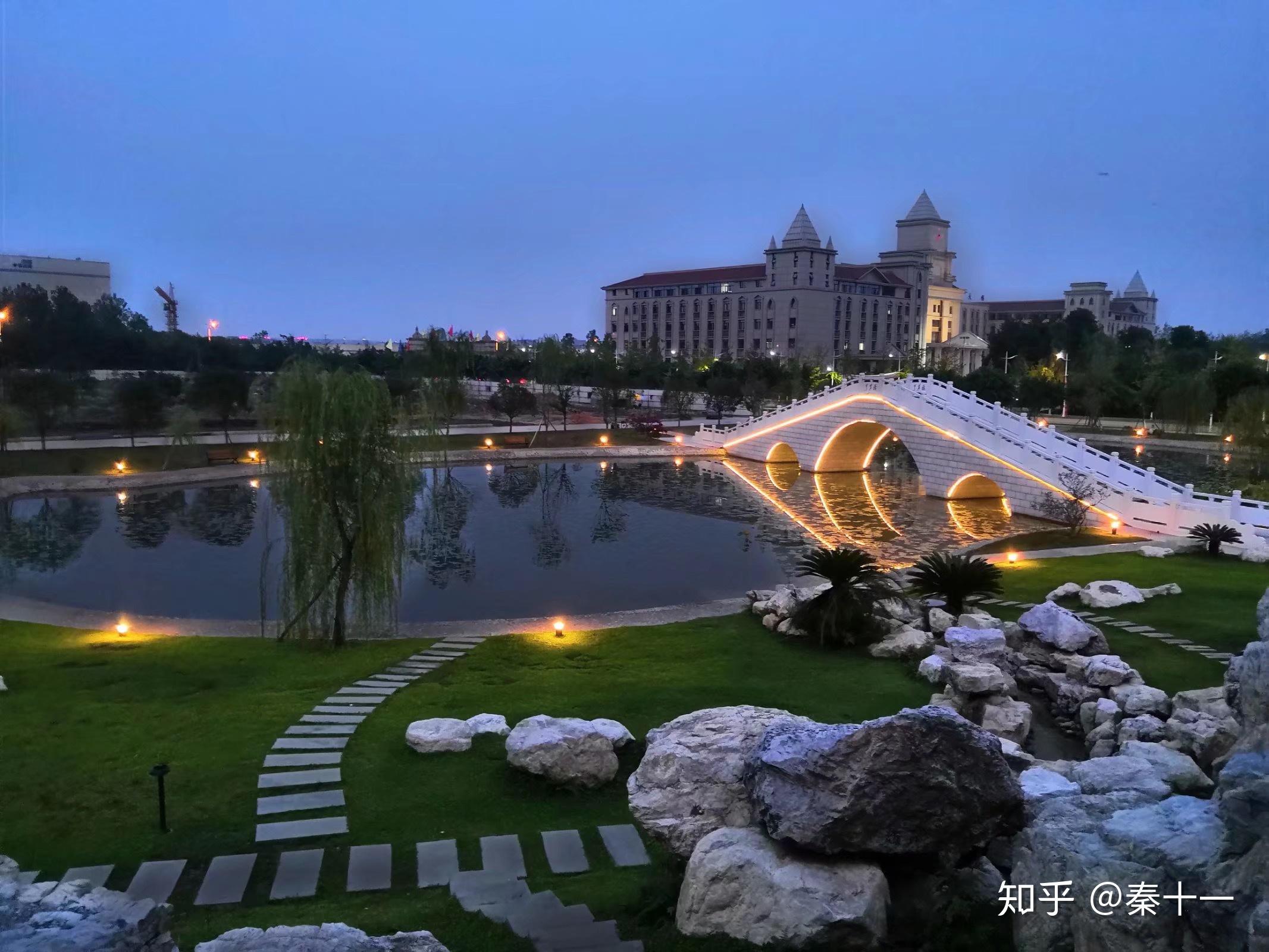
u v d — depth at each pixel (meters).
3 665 24.78
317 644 27.80
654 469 83.25
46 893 9.03
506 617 35.97
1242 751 9.62
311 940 9.10
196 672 24.59
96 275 193.38
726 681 24.39
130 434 82.00
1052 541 45.91
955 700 22.56
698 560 47.00
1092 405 112.50
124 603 37.38
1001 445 60.09
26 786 16.89
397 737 19.73
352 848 14.63
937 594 32.25
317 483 27.17
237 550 48.31
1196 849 8.20
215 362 133.25
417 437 29.38
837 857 10.06
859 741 10.23
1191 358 135.88
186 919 12.35
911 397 67.50
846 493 70.06
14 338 105.19
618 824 15.59
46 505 60.34
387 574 28.22
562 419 114.75
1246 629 28.70
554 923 11.51
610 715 21.55
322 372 28.08
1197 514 46.16
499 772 17.73
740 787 11.94
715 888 10.16
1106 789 11.70
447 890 13.32
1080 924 8.46
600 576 43.56
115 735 19.56
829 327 189.38
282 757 18.47
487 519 59.28
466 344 101.38
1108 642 27.30
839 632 27.89
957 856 10.09
